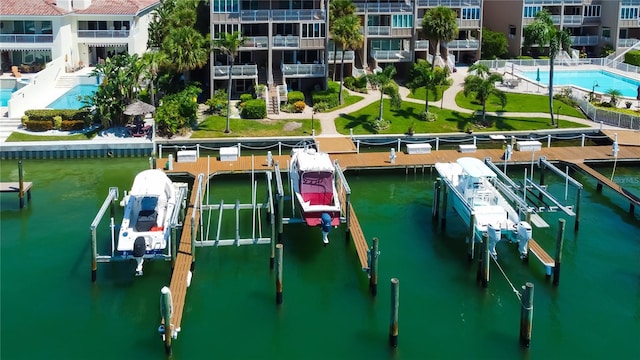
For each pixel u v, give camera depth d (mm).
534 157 50188
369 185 47594
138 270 33094
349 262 36188
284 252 37062
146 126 55906
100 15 74938
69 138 53312
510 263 35844
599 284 34031
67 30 72938
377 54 71250
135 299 32219
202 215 40719
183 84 63531
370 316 31297
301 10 64000
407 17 71125
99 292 32719
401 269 35344
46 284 33281
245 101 60812
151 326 30297
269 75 64562
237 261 36000
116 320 30688
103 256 33906
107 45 75438
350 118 59281
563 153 51219
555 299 32688
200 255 36406
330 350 28859
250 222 40562
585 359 28359
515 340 29625
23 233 38625
